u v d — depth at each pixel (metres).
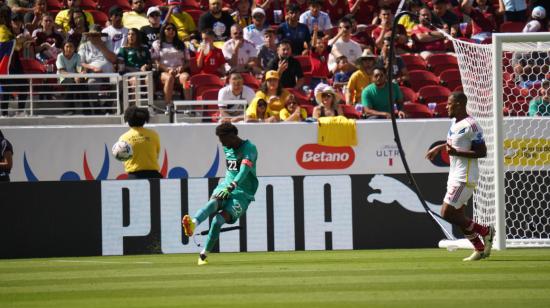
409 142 56.91
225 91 60.88
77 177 56.69
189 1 77.06
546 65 55.03
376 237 48.44
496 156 44.25
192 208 48.34
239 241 48.12
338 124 56.50
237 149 39.44
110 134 56.88
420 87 68.50
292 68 64.81
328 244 48.31
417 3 75.38
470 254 42.75
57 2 73.44
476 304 26.97
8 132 56.16
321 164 56.66
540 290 29.80
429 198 48.84
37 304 28.64
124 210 48.16
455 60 71.06
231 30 67.88
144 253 48.06
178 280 34.19
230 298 29.03
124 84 59.09
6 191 47.78
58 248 47.84
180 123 57.69
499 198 44.34
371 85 60.47
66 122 58.47
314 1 72.31
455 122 38.09
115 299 29.34
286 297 29.06
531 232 49.75
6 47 60.75
